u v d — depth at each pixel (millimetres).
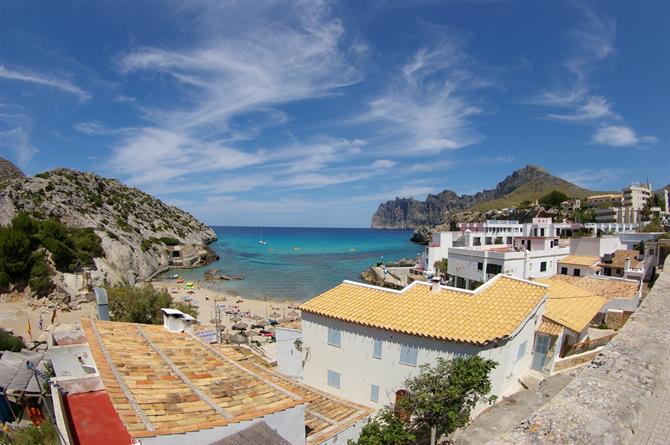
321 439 15156
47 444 15703
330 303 27016
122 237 115500
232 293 89438
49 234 77375
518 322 21625
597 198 184375
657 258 55750
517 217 183250
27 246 69625
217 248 192750
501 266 50688
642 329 9641
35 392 20938
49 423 17766
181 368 14266
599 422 5602
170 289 91312
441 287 26578
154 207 183000
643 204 169000
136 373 13359
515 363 22703
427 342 21719
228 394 12758
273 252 180750
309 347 27031
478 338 20359
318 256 165750
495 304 23891
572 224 105562
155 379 13148
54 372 17828
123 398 11539
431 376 18344
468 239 76875
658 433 5922
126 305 41344
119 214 139000
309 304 27391
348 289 28781
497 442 5414
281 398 12922
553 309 28250
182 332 18703
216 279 105688
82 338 18500
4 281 65250
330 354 25891
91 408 13625
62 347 17031
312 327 26828
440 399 16969
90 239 93125
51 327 44125
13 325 53812
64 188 129750
